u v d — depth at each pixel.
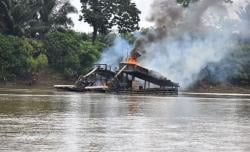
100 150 33.09
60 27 137.12
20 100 69.62
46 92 95.62
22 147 33.12
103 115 52.81
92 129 42.06
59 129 41.50
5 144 33.97
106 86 103.25
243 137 39.81
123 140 37.03
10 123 44.06
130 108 62.47
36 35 132.38
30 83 117.06
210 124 47.66
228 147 35.19
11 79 118.00
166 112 58.72
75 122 46.19
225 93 128.12
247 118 54.12
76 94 92.38
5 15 127.25
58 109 58.03
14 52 119.31
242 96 109.44
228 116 55.88
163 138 38.41
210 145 35.84
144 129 42.97
